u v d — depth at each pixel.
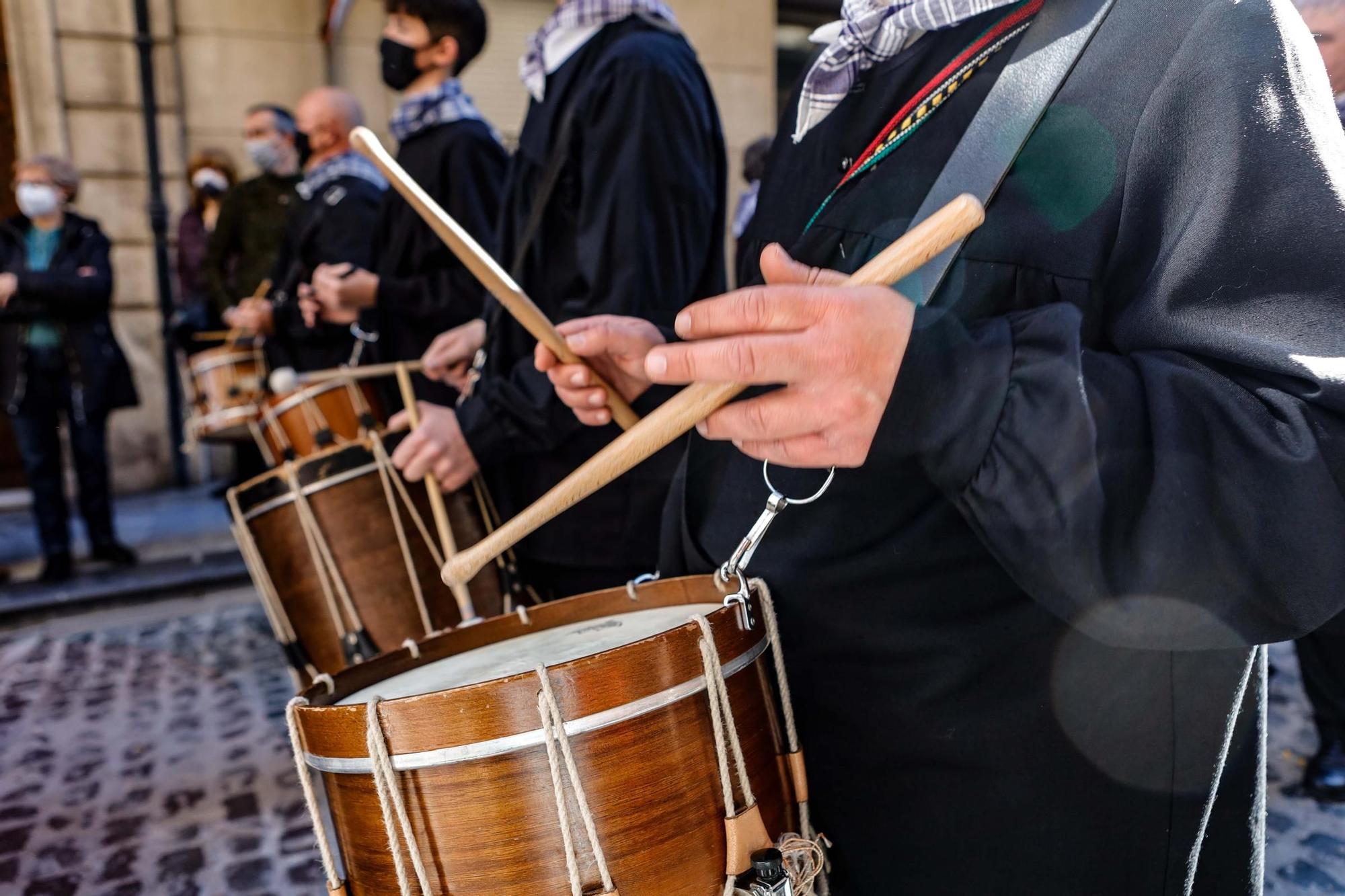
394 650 0.95
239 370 3.25
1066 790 0.77
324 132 3.42
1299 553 0.59
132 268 6.55
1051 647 0.76
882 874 0.84
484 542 0.77
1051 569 0.62
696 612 0.92
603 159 1.55
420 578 1.61
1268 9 0.67
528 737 0.67
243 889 2.24
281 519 1.62
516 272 1.68
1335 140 0.65
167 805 2.64
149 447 6.66
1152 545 0.61
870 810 0.84
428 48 2.46
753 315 0.57
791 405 0.59
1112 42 0.72
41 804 2.67
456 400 2.25
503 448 1.57
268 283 3.52
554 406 1.53
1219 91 0.66
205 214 5.75
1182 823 0.75
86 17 6.27
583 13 1.64
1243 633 0.63
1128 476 0.62
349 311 2.53
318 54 6.66
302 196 3.71
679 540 1.01
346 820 0.74
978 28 0.84
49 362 4.63
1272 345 0.61
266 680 3.54
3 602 4.41
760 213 1.10
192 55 6.46
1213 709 0.73
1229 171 0.64
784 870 0.71
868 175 0.88
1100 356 0.66
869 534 0.79
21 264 4.64
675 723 0.71
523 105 7.07
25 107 6.27
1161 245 0.69
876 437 0.60
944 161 0.82
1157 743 0.74
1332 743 2.30
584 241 1.57
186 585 4.68
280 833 2.47
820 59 0.95
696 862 0.71
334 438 1.85
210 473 6.79
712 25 7.15
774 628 0.80
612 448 0.68
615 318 1.04
